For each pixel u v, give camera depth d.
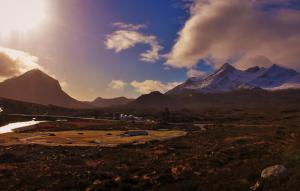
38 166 61.91
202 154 58.41
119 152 80.75
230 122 185.38
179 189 34.72
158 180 40.09
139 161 62.16
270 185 29.02
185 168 44.66
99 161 67.44
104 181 42.19
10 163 67.06
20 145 97.75
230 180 33.81
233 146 61.78
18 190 43.38
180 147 76.62
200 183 35.34
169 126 169.25
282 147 48.00
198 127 159.12
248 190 29.67
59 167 60.19
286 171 31.23
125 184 39.81
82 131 147.38
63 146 95.19
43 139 114.94
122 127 167.75
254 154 48.03
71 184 43.34
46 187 43.25
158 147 81.88
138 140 108.69
